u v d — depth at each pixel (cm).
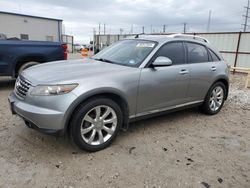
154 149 333
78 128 294
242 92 761
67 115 280
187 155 322
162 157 312
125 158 305
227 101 630
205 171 285
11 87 686
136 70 343
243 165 304
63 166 281
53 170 272
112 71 327
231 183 265
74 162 290
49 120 275
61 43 712
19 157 296
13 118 423
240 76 1259
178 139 371
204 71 445
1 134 357
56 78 292
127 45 423
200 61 450
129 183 256
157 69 365
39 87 284
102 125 318
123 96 325
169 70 381
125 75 328
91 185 250
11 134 358
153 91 362
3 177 255
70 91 281
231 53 1488
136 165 290
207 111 489
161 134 387
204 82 452
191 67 420
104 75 314
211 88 474
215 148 347
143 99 354
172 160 306
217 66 479
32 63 663
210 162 307
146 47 387
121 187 249
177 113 500
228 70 513
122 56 394
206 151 336
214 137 387
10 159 290
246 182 268
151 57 363
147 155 316
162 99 383
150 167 288
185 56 421
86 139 307
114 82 315
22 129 378
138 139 363
